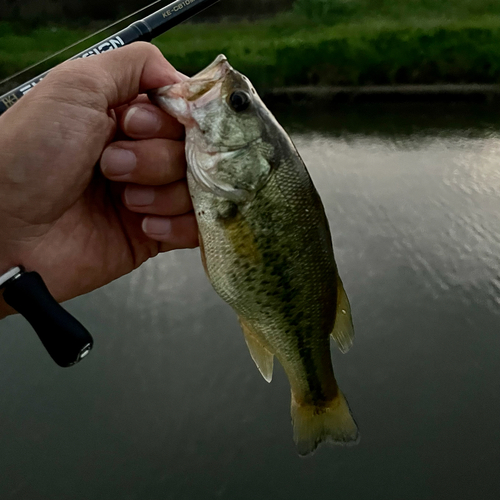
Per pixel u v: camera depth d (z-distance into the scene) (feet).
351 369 2.19
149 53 0.75
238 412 2.04
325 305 0.84
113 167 0.74
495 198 3.24
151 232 0.83
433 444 1.89
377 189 3.47
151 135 0.74
